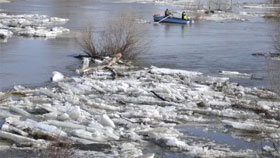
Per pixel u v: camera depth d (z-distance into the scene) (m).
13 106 15.03
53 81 20.28
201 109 15.78
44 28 39.56
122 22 27.53
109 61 25.11
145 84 19.56
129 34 26.97
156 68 23.38
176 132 13.45
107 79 20.80
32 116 14.46
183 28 44.88
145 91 17.94
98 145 12.19
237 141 13.10
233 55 28.98
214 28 45.91
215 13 64.56
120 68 23.81
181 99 17.19
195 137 13.30
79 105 15.87
